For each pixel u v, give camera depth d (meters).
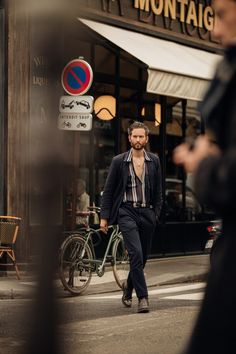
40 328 3.17
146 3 16.59
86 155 15.37
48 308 3.14
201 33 18.30
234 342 2.56
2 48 13.31
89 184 15.39
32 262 2.98
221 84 2.60
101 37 14.77
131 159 9.22
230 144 2.56
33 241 2.85
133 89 16.55
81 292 11.07
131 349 6.78
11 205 13.14
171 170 17.58
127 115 16.41
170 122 17.53
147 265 15.55
